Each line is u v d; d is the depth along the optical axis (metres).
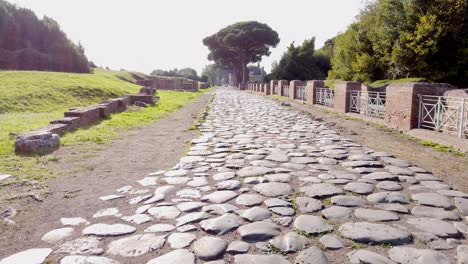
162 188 4.56
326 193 4.20
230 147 7.31
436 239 2.96
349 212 3.59
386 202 3.88
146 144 7.95
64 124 8.74
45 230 3.30
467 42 14.50
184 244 2.97
